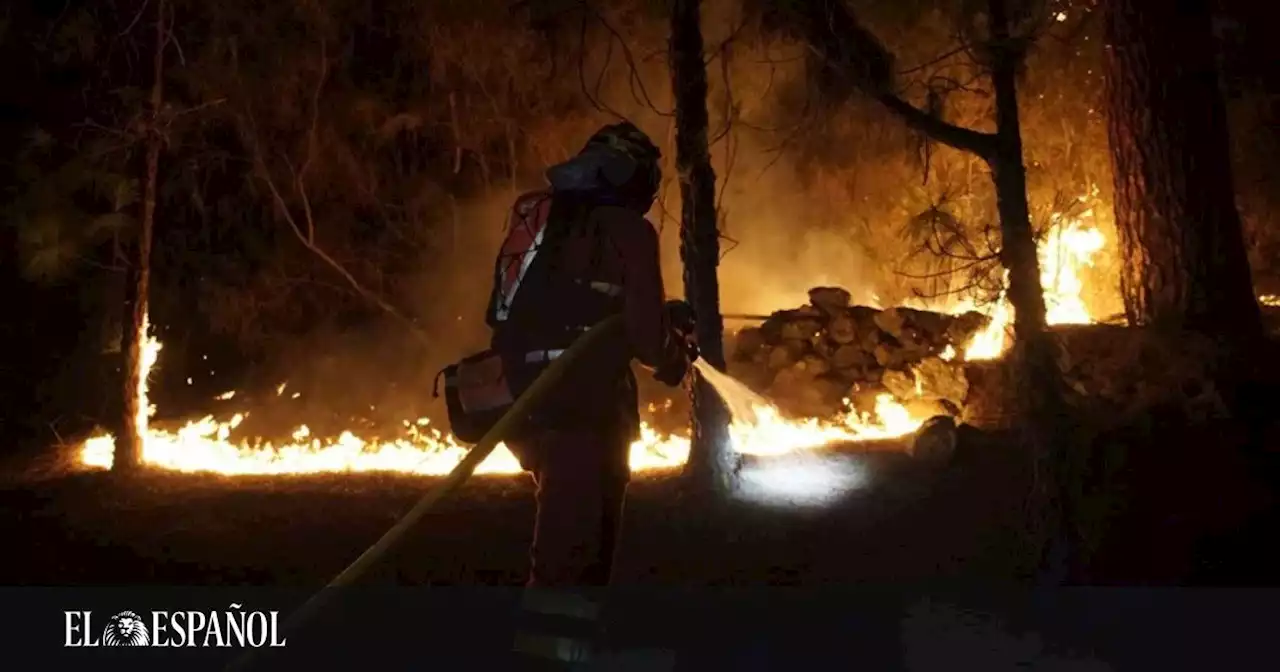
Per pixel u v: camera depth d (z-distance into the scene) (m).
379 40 11.22
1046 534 5.18
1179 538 5.48
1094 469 6.00
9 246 10.24
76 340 11.17
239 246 11.47
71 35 9.10
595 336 3.79
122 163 9.25
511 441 3.93
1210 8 9.70
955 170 10.59
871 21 8.66
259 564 6.14
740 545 6.15
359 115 11.19
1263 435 6.95
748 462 8.27
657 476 8.12
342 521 7.12
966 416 9.06
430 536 6.64
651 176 4.11
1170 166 9.00
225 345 11.33
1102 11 9.43
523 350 3.92
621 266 3.90
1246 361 8.01
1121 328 8.75
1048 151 10.82
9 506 7.88
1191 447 6.72
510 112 11.30
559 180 3.98
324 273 11.53
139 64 9.03
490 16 10.77
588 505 3.80
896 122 9.66
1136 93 9.14
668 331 3.93
